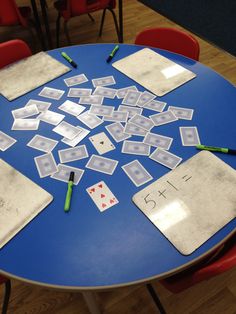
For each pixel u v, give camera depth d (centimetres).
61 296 166
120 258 95
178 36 176
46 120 135
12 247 97
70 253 96
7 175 115
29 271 93
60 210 106
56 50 171
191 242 96
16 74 156
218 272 98
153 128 131
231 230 99
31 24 320
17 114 138
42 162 120
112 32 349
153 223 101
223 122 132
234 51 316
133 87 149
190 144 124
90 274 92
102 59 165
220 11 374
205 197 106
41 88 149
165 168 117
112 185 112
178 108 138
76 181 113
